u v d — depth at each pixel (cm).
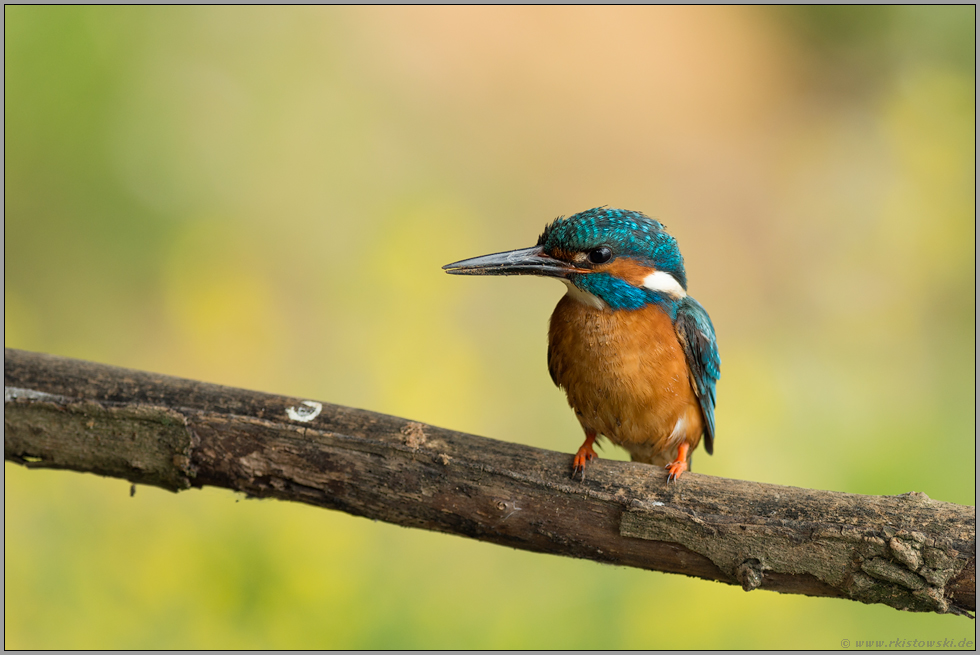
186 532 991
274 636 954
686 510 647
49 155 1377
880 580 611
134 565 962
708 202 2144
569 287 852
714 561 647
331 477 682
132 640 939
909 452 1285
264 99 1648
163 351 1388
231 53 1641
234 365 1352
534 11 2391
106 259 1412
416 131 1988
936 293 1748
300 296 1491
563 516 671
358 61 1898
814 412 1390
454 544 1096
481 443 688
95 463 692
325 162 1670
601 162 2195
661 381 834
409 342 1308
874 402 1460
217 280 1413
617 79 2373
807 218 2017
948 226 1734
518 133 2180
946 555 592
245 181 1580
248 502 1026
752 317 1831
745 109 2362
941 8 2180
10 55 1342
